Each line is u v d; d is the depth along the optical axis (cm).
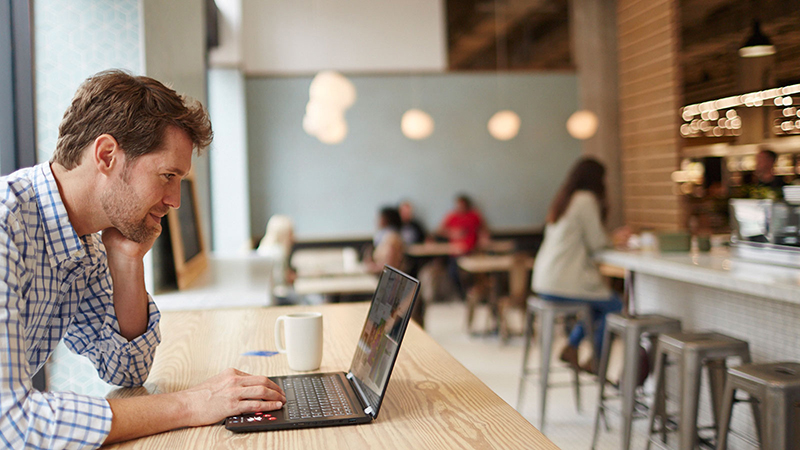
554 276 368
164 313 209
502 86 892
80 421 94
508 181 896
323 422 104
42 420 92
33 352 124
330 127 724
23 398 92
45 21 273
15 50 263
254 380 114
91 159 109
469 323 618
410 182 883
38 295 112
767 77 438
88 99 108
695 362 227
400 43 871
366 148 874
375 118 875
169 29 344
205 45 557
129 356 129
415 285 111
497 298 638
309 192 866
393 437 98
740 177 513
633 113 740
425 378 131
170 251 326
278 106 857
